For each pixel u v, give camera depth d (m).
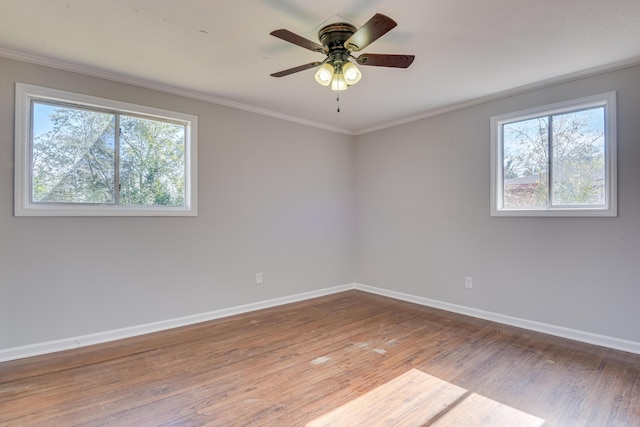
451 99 3.72
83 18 2.17
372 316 3.81
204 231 3.67
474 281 3.81
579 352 2.79
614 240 2.87
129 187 3.26
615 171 2.85
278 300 4.31
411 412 1.98
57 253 2.85
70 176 2.96
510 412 1.98
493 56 2.70
